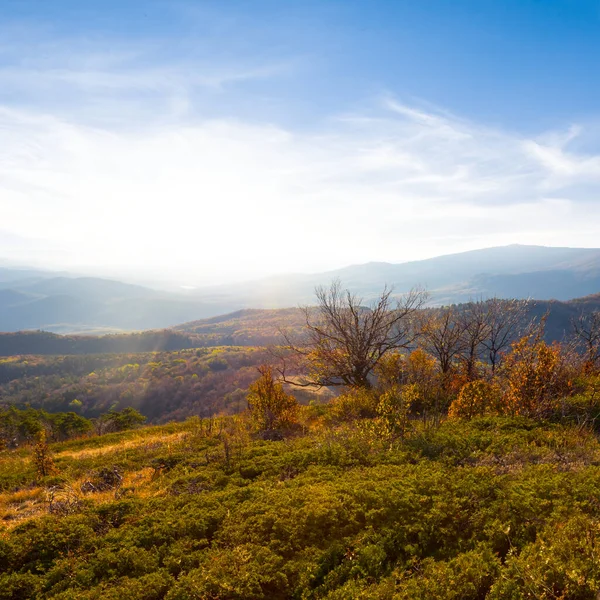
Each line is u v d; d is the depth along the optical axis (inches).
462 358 922.7
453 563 279.4
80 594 301.6
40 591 318.0
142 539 365.4
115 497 487.5
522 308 938.7
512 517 319.9
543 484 353.7
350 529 338.6
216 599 284.4
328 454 516.4
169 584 306.0
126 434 983.0
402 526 329.4
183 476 518.9
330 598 267.1
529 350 652.7
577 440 481.7
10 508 518.6
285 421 759.1
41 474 631.2
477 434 523.2
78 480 592.4
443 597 248.8
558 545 267.0
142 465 623.2
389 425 582.9
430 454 482.0
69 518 407.2
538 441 493.7
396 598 251.0
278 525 351.9
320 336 954.7
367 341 909.2
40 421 1408.7
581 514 305.9
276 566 310.0
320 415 860.6
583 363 827.4
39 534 380.8
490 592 244.7
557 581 242.1
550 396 608.1
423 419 641.0
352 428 646.5
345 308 944.9
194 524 376.5
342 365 922.7
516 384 634.2
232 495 430.0
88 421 1489.9
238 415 917.8
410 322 975.6
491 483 373.1
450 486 377.1
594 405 597.6
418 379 818.8
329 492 391.9
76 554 355.6
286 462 517.0
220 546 347.6
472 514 331.0
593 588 227.5
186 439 748.6
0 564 352.8
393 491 371.2
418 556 302.7
